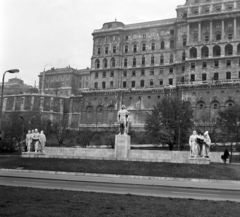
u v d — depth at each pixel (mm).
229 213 15508
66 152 48031
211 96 116062
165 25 138500
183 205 17203
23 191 20547
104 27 151375
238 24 122375
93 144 99125
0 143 77500
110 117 134875
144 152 43375
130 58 143250
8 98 154250
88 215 14430
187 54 126750
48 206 16062
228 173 35719
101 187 25875
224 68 120375
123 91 134250
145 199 18781
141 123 128125
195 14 127125
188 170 36688
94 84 146625
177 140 81062
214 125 89062
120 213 14977
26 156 47969
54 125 101625
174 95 124312
